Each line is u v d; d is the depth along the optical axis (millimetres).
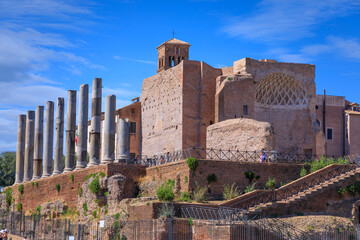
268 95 79125
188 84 80062
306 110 79000
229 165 60062
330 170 58594
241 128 68188
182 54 93500
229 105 75750
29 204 83688
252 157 65500
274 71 77812
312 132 78250
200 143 79375
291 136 78750
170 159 75125
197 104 80125
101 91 74500
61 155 82875
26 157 91938
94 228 58531
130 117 91750
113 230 54688
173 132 81438
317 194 55812
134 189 64938
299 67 78812
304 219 53125
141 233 51375
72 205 71688
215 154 70875
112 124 71562
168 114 83250
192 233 50156
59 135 83125
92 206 65875
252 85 76312
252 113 76062
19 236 67625
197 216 52594
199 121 79812
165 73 85188
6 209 90188
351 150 94625
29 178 91500
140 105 92500
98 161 72875
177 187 59219
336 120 96062
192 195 58094
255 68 77312
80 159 75250
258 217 53062
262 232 49094
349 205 56594
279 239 49500
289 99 79562
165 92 84750
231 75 76625
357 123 95375
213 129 71688
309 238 49719
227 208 53062
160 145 85062
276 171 61469
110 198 63156
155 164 69875
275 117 79000
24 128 95375
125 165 65438
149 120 89062
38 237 64438
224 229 47812
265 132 65312
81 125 76062
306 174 60906
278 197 55906
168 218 50375
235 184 59938
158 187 62531
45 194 79188
